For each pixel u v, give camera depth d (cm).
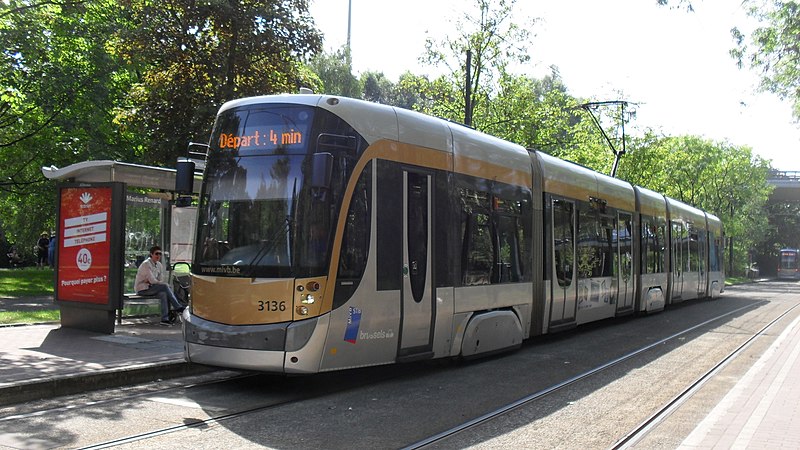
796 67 1418
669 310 2341
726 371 1107
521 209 1224
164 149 2028
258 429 681
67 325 1228
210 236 867
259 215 838
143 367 906
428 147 979
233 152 878
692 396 904
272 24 1944
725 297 3266
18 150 2755
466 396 859
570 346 1362
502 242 1152
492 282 1109
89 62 2556
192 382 920
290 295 799
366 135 880
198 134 1984
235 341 810
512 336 1165
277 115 862
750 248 7512
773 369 1098
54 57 2511
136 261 1405
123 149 2709
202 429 677
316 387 896
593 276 1532
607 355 1241
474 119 2533
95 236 1180
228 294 827
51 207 3300
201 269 861
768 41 1412
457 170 1039
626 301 1775
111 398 805
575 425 731
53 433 648
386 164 902
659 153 3725
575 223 1449
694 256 2608
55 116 2550
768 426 707
